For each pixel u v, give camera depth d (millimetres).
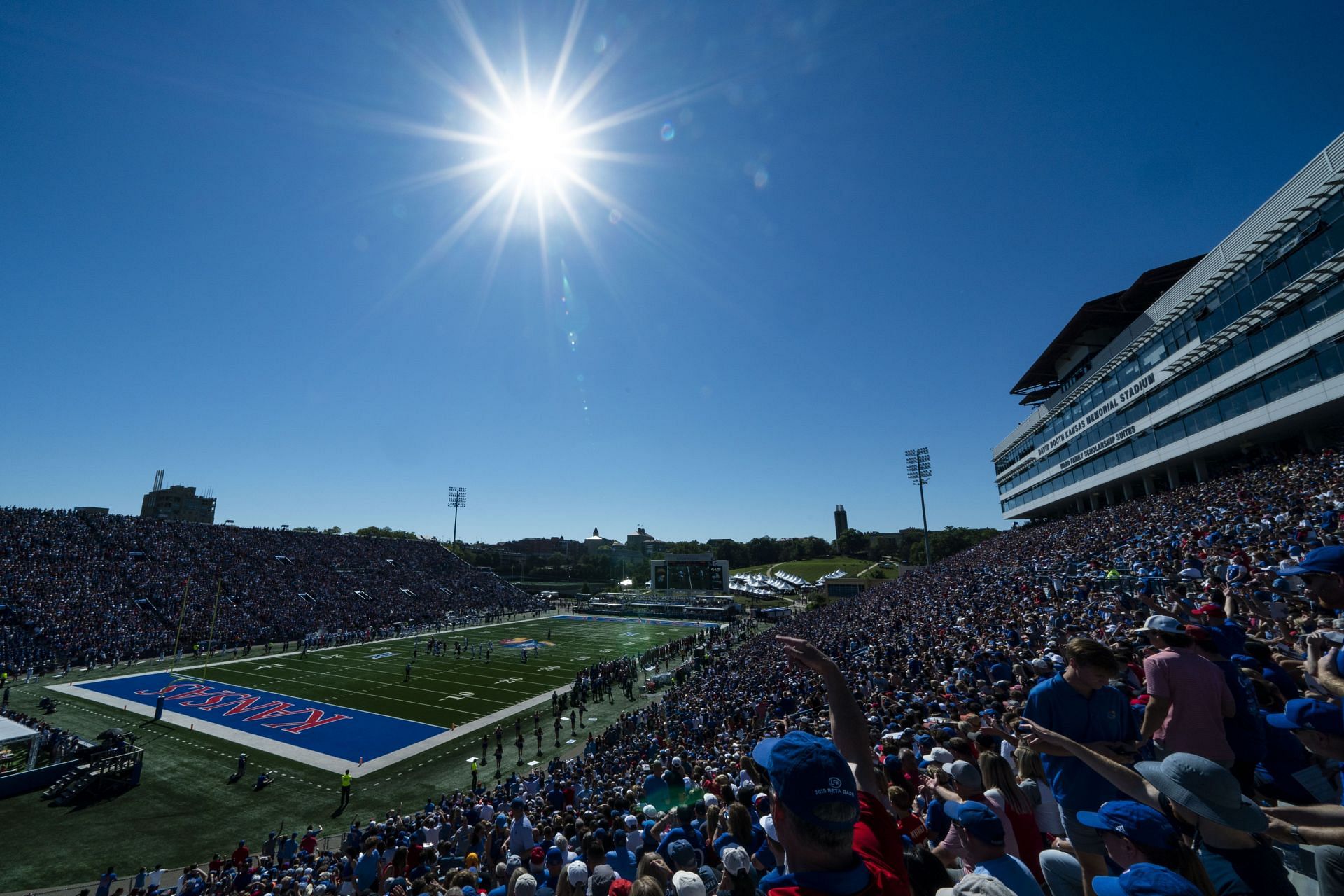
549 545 186500
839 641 31969
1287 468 27062
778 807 1917
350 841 17797
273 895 13438
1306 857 4516
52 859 18375
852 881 1761
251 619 58031
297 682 40594
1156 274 42312
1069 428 52750
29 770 23188
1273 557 14398
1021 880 2916
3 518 55125
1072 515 55625
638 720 30797
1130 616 14211
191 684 39781
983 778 4461
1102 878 2426
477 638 63688
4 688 38031
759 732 15922
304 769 25391
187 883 15484
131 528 62875
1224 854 2920
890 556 149375
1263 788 4422
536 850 8617
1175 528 26719
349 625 64312
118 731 29891
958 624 24969
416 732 30344
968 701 10578
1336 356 25578
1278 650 7555
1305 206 25672
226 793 22969
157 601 54594
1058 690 4250
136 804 21953
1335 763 4449
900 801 5078
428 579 85812
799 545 160625
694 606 83562
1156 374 38844
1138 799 3369
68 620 47844
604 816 9953
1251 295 29766
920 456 72812
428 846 13273
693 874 3564
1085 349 51344
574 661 50531
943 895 2488
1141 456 41594
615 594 106188
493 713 34250
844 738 2645
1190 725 3979
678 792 10773
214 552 66250
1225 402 32969
